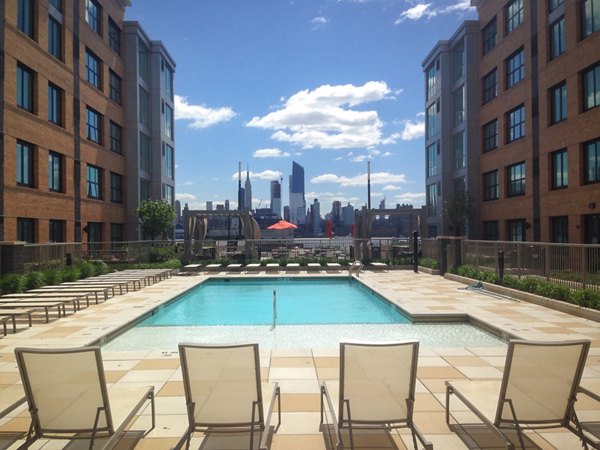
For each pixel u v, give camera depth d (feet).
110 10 99.76
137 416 15.80
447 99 120.37
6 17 60.49
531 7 82.53
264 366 21.66
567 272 39.17
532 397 12.28
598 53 63.87
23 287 44.24
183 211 82.43
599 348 24.36
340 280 66.64
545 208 78.23
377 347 12.24
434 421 15.16
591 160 66.74
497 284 48.32
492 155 100.63
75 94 82.28
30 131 66.39
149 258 82.43
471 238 107.76
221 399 12.51
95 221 90.17
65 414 12.25
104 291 43.73
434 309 36.63
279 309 44.42
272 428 14.85
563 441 13.65
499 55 96.58
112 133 101.60
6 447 13.58
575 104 69.36
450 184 120.26
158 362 22.53
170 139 130.31
